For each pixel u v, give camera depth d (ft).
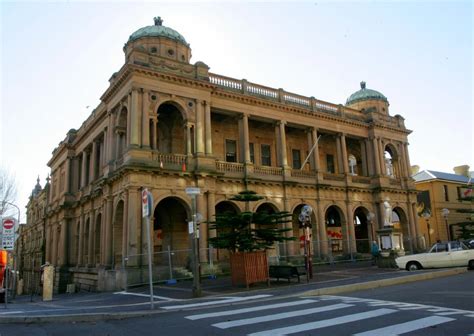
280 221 61.52
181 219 101.76
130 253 77.56
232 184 98.22
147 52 89.66
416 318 30.07
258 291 52.26
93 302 51.88
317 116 120.47
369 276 66.80
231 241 58.29
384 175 131.85
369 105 148.87
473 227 166.81
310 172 115.65
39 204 203.00
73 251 131.75
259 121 113.39
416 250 132.16
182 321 32.65
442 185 167.02
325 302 40.27
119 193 87.92
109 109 100.83
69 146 141.28
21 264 231.09
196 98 93.97
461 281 55.31
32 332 30.42
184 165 87.15
